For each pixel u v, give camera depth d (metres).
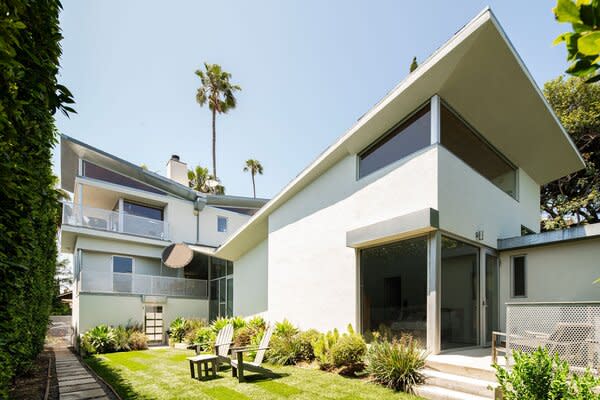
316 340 8.42
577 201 16.78
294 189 11.27
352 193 9.19
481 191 8.65
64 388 6.84
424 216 6.66
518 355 4.07
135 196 19.09
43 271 8.80
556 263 8.30
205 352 11.64
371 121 8.37
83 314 14.81
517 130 9.31
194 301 18.48
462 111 8.20
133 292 16.36
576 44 1.26
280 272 11.66
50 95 3.12
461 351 6.98
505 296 8.95
